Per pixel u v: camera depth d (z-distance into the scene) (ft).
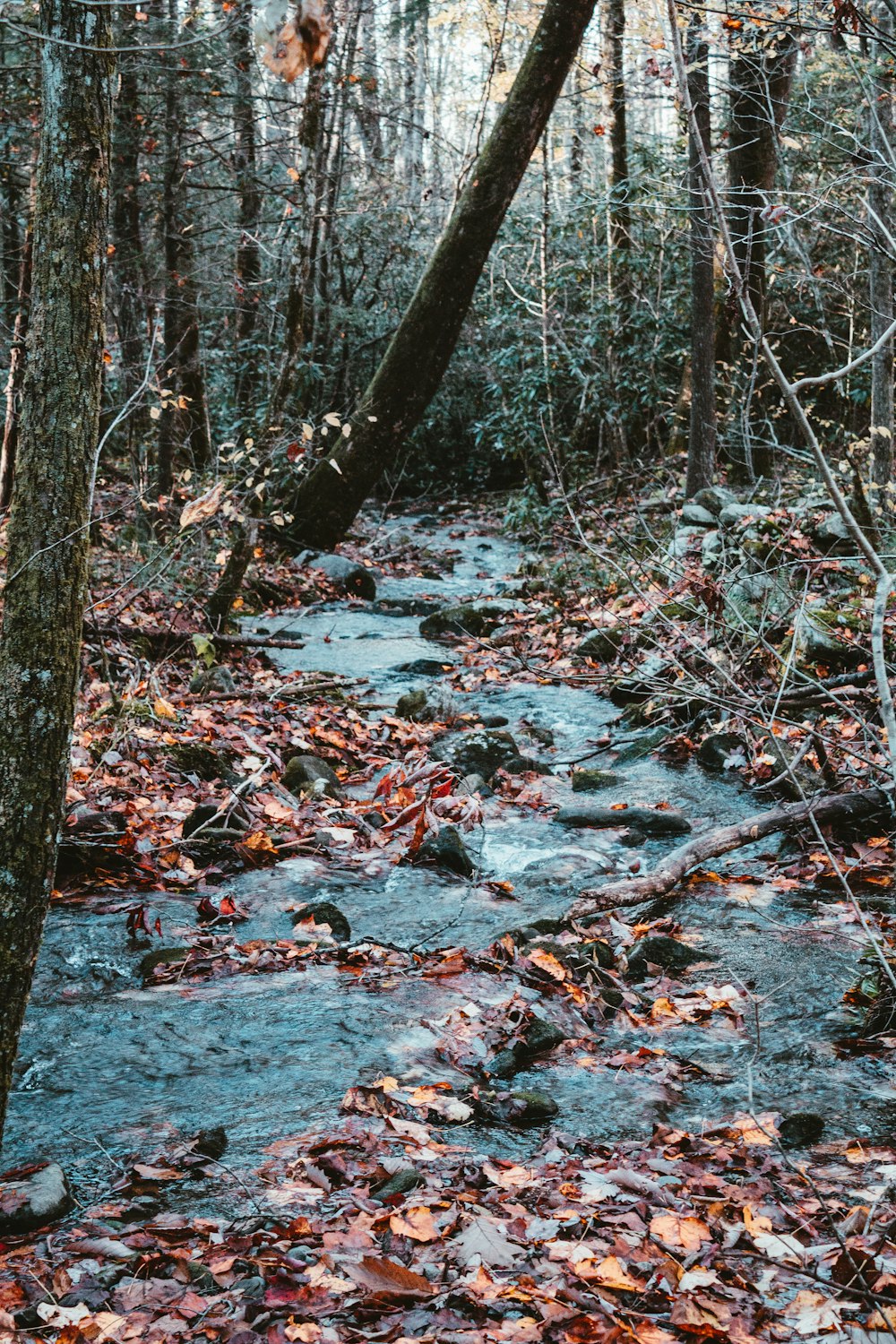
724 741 22.59
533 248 56.85
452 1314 7.57
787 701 20.79
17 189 41.32
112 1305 7.64
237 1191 9.28
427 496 69.87
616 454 51.60
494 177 42.06
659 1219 8.71
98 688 22.48
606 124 53.78
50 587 8.05
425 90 86.28
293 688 25.44
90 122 8.27
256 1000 13.19
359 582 40.27
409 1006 13.05
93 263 8.32
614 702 27.61
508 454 60.13
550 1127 10.64
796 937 14.96
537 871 17.67
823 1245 8.54
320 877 17.10
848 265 45.52
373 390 43.62
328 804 19.92
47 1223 8.79
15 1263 8.20
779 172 37.47
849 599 25.57
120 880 16.60
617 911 16.12
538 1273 8.08
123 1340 7.20
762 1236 8.57
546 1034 12.28
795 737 21.33
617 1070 11.82
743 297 9.99
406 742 23.90
